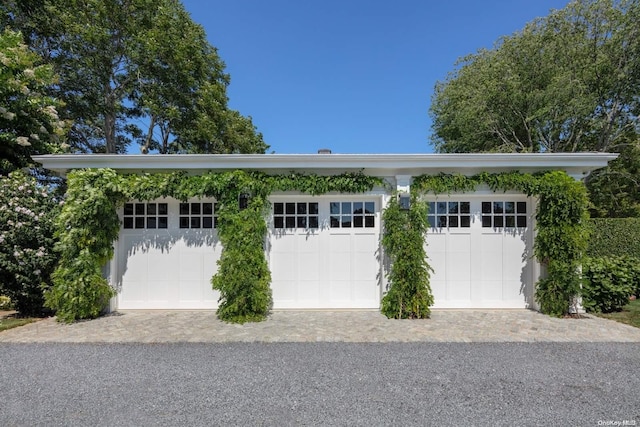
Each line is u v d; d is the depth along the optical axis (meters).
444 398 3.18
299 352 4.44
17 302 6.41
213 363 4.07
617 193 18.81
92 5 12.45
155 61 14.01
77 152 14.87
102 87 13.82
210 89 15.88
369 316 6.27
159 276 6.85
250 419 2.81
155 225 6.90
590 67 14.91
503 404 3.07
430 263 6.87
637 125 15.60
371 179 6.50
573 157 6.27
